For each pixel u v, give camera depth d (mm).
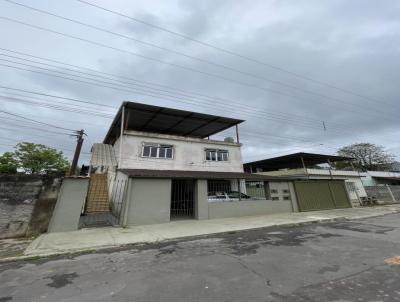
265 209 14281
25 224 8297
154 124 18672
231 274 4457
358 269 4582
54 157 28344
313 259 5312
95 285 4074
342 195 18141
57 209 8914
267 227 9898
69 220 8977
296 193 15820
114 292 3777
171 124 18719
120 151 14812
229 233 8859
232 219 12102
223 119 17812
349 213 14500
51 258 5832
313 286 3818
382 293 3512
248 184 16406
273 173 26844
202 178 12547
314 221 11328
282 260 5289
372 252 5832
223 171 18234
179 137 17188
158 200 11070
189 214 12914
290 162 28344
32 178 8758
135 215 10422
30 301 3531
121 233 8500
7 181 8383
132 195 10609
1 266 5273
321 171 24188
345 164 42500
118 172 13836
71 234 8273
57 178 9180
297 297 3441
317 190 16891
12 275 4664
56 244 6898
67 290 3893
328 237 7773
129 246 6957
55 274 4668
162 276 4434
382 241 7059
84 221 11117
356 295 3467
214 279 4223
